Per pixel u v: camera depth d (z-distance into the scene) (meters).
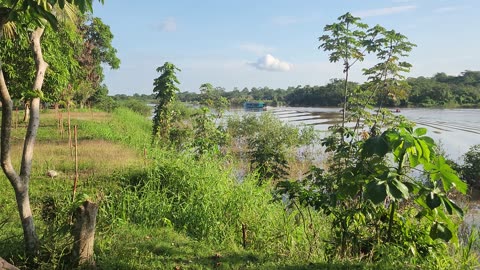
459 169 11.96
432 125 29.02
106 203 6.68
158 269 4.36
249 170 11.14
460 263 4.89
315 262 4.58
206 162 9.03
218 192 7.23
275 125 20.41
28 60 10.05
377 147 3.81
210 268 4.45
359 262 4.38
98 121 23.39
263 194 7.60
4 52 9.73
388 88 9.02
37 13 3.22
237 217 6.39
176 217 6.43
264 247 5.49
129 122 26.02
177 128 13.76
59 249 4.15
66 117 25.17
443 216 4.08
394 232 4.64
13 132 16.23
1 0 3.49
